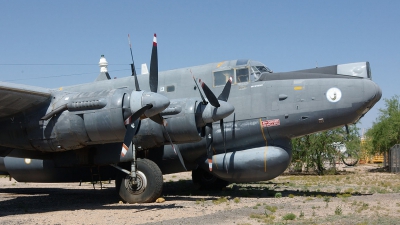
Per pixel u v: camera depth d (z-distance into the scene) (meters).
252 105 12.67
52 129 10.75
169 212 9.75
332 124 12.11
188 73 13.62
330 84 12.04
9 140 11.26
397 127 28.72
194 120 11.65
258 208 10.03
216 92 13.07
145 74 14.23
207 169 13.41
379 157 39.97
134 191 11.66
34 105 10.91
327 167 28.19
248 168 12.55
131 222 8.50
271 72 13.50
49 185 20.23
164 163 13.41
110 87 14.46
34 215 9.70
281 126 12.34
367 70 12.30
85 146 11.45
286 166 12.62
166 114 11.87
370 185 16.77
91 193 15.64
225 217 8.81
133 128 10.32
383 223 7.77
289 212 9.38
